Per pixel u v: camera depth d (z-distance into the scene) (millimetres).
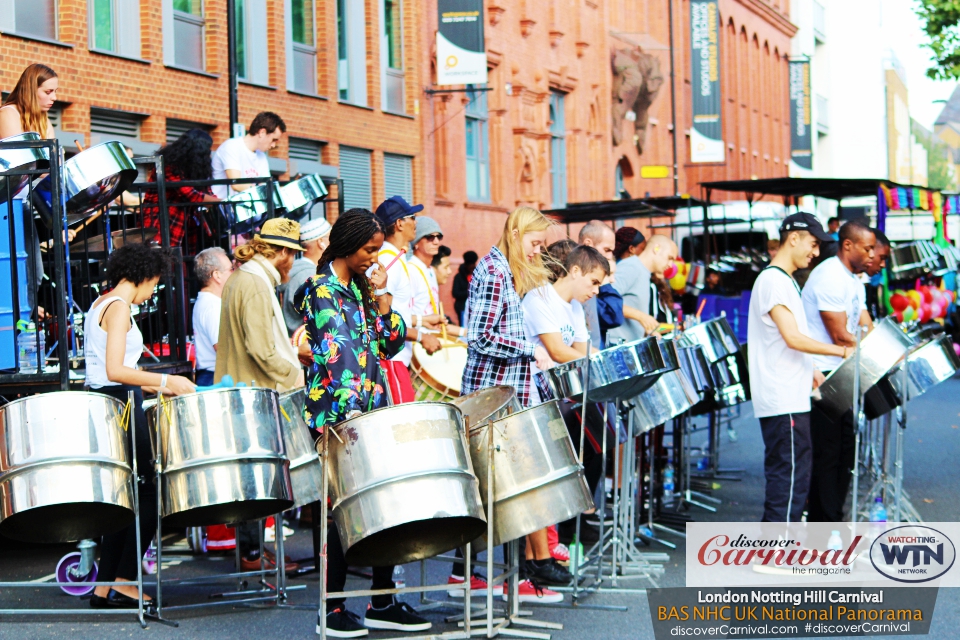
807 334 7605
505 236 7203
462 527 5848
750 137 55875
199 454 5953
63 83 14875
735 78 53125
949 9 29797
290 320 9273
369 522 5438
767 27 59188
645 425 7547
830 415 7680
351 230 5910
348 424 5527
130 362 6727
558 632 6254
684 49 45000
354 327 5906
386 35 24312
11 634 6281
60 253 7438
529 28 30406
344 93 22578
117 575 6676
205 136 10938
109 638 6195
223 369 7914
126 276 6656
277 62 19953
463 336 10391
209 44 18062
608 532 7812
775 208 29250
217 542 8344
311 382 5914
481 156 28688
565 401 7168
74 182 7918
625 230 9875
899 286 20766
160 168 9711
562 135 33469
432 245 9898
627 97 37531
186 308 9891
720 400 8883
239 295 7832
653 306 9812
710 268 24719
